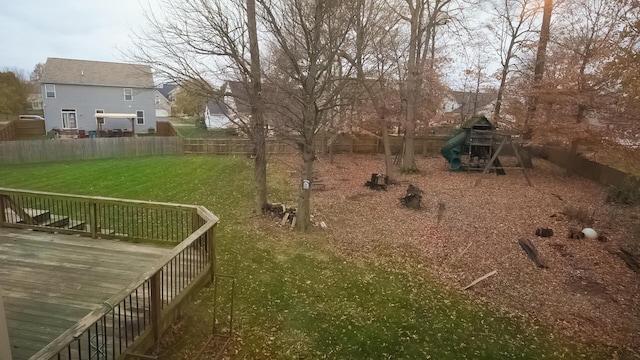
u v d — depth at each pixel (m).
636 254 8.34
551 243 9.23
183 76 9.42
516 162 20.62
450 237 9.55
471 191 14.24
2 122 36.09
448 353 5.33
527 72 19.58
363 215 11.31
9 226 7.82
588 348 5.55
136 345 4.39
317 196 13.51
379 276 7.55
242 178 16.59
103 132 30.44
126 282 5.70
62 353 4.08
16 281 5.62
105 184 14.87
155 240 7.25
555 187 14.99
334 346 5.37
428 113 22.12
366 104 16.58
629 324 6.14
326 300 6.58
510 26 21.16
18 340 4.24
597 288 7.24
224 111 10.24
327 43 8.27
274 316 6.04
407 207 12.09
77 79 30.67
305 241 9.21
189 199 12.88
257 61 9.34
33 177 15.97
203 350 5.07
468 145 18.41
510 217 11.12
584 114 15.65
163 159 21.83
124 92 32.16
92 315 3.51
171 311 5.22
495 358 5.27
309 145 9.23
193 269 6.21
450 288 7.16
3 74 39.28
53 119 30.53
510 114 18.95
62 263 6.28
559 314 6.38
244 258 8.16
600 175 15.84
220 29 8.87
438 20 15.58
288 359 5.06
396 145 24.91
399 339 5.58
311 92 8.41
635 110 11.41
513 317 6.27
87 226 8.32
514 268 7.97
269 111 9.30
